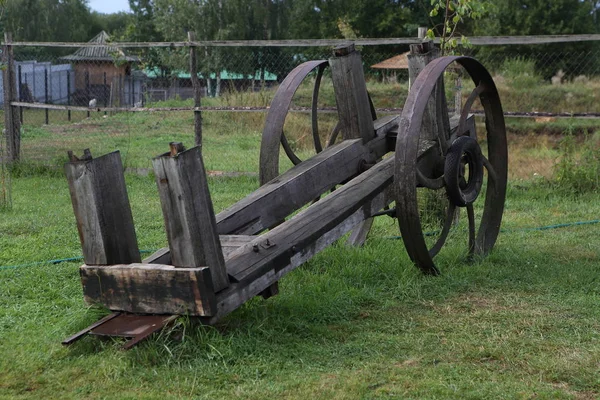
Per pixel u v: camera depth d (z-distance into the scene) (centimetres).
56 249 761
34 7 6525
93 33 7794
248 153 1691
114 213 489
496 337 488
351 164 639
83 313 504
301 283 616
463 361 452
